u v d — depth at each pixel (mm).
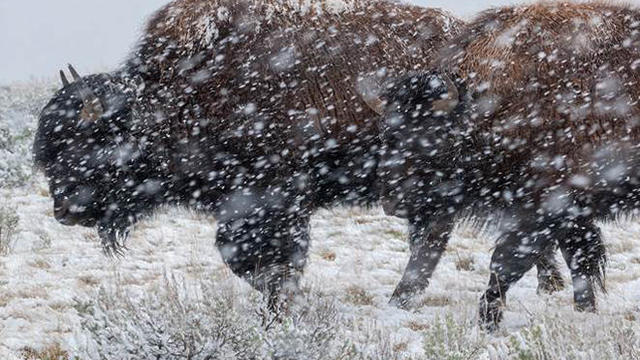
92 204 15008
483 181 15219
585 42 14695
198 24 14969
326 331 10875
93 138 14680
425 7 17156
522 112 14586
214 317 10633
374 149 15898
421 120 14938
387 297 16094
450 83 14953
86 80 14672
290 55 15250
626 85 14562
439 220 15766
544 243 14578
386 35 16141
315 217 22438
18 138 28719
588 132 14398
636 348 10383
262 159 15117
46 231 20234
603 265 15297
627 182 14836
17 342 12727
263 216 15023
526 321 14188
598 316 12688
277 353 10430
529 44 14805
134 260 18219
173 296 11133
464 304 14711
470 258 18625
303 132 15305
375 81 15750
